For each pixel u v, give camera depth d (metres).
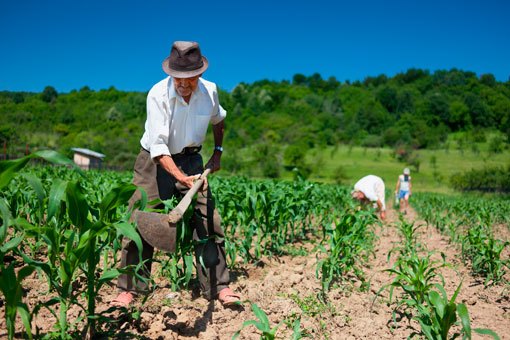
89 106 133.25
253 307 2.61
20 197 5.38
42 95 148.50
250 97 151.38
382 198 9.53
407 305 3.95
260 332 3.30
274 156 68.25
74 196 2.49
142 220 3.21
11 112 125.62
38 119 119.94
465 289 4.77
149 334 3.12
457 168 77.94
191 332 3.26
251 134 114.25
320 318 3.65
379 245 7.25
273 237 6.02
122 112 120.69
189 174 3.75
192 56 3.30
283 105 149.62
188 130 3.62
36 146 70.56
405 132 113.38
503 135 115.75
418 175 70.50
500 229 10.73
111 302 3.46
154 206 3.71
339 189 12.98
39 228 2.36
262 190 5.48
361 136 121.44
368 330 3.42
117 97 145.12
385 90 151.00
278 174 63.34
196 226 3.71
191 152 3.76
